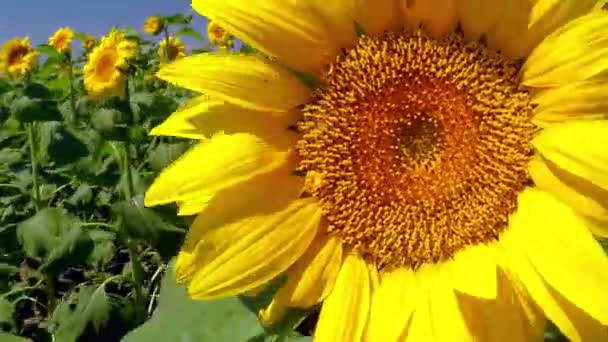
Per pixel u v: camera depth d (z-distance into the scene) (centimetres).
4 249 100
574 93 42
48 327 87
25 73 142
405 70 45
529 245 42
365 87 45
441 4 44
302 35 43
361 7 43
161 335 45
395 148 45
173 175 42
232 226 42
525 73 43
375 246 46
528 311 42
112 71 92
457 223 45
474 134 45
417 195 45
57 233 83
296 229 44
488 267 42
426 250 45
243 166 42
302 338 46
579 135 41
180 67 41
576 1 41
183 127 43
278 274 43
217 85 41
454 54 45
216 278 42
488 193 45
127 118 89
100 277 96
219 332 45
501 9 43
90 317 80
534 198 43
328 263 45
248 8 42
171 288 47
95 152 98
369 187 45
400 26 45
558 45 41
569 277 40
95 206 119
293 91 44
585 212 42
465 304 43
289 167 45
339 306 44
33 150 106
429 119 45
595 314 39
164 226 70
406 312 44
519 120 44
